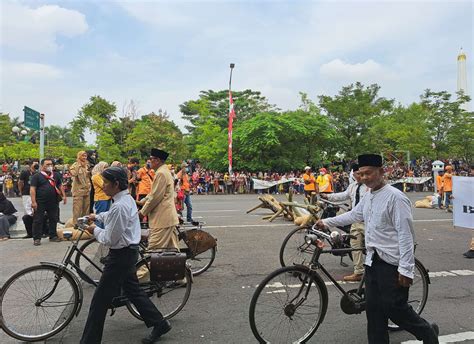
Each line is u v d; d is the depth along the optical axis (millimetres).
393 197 3291
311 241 3852
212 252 6531
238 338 4055
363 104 36406
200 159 35438
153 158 5277
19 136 35438
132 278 3959
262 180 25422
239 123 37500
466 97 37656
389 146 37844
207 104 45438
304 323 3895
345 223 3854
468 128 37125
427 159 40781
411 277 3186
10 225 9617
